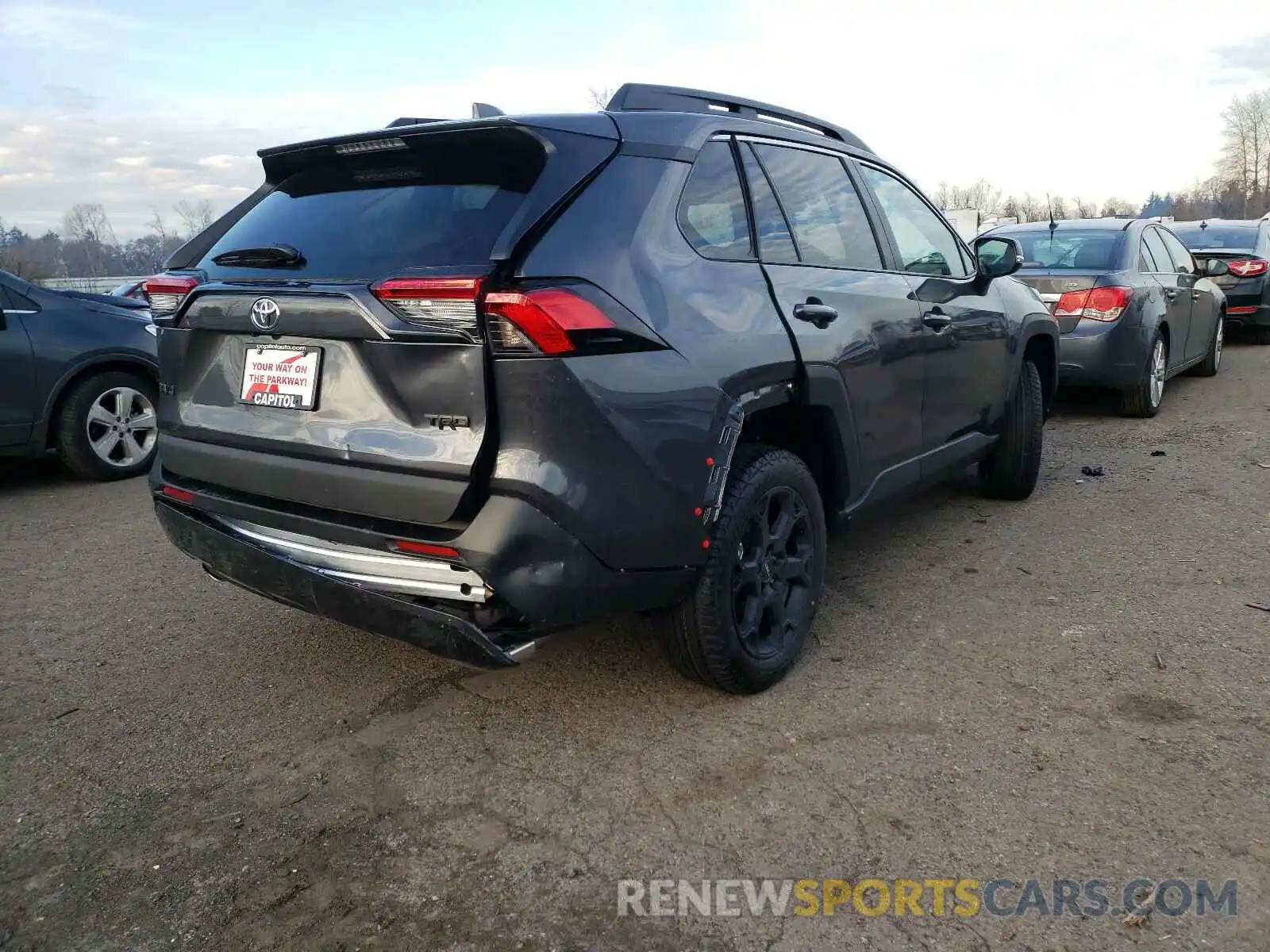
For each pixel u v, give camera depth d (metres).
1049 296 7.37
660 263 2.75
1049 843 2.37
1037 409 5.18
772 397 3.03
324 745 2.99
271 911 2.25
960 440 4.52
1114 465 6.14
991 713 3.01
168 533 3.21
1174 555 4.37
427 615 2.52
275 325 2.71
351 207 2.92
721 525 2.87
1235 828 2.40
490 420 2.40
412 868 2.39
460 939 2.14
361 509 2.58
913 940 2.08
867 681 3.26
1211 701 3.02
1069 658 3.37
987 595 4.00
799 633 3.30
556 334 2.38
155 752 2.98
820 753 2.82
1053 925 2.10
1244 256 11.53
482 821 2.57
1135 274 7.43
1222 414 7.64
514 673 3.40
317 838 2.53
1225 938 2.04
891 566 4.41
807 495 3.28
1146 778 2.62
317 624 3.95
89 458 6.50
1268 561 4.22
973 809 2.52
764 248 3.25
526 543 2.41
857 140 4.18
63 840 2.55
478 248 2.51
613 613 2.62
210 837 2.54
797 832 2.46
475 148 2.78
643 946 2.10
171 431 3.14
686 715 3.07
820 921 2.15
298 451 2.70
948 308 4.23
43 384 6.21
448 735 3.01
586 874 2.34
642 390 2.57
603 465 2.50
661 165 2.91
